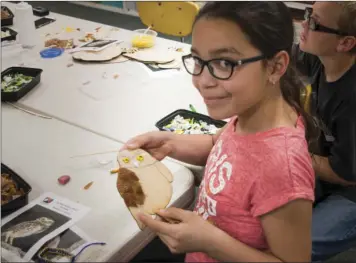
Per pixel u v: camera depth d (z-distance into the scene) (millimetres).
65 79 1795
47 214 1023
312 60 1386
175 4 2256
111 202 1072
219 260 816
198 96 1655
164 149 1147
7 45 1919
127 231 976
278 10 759
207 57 769
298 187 737
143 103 1602
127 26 4035
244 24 722
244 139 837
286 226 749
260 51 749
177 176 1160
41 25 2377
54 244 935
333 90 1244
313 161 1229
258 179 779
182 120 1460
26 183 1084
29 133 1392
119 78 1803
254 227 807
